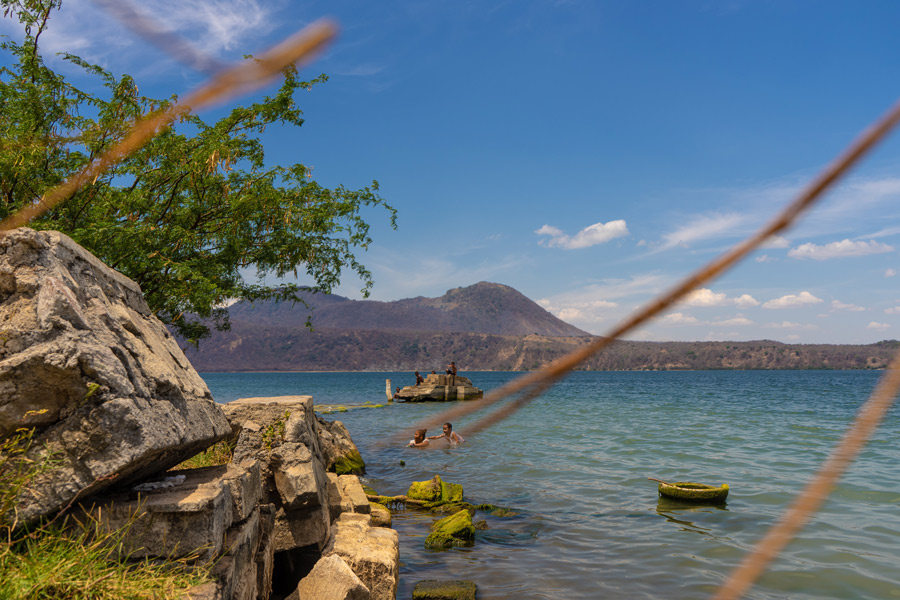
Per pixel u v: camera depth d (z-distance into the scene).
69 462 3.90
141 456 4.04
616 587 7.98
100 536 3.96
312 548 6.97
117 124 10.67
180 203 13.18
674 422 32.38
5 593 3.32
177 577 3.85
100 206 10.88
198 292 12.16
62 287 4.09
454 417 1.08
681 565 8.77
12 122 10.74
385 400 66.81
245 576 4.84
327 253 16.09
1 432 3.85
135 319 5.34
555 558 9.23
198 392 5.70
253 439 7.02
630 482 14.96
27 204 9.75
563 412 40.94
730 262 0.86
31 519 3.78
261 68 0.79
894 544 9.41
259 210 13.92
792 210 0.84
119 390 4.07
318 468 7.96
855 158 0.81
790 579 8.04
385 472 17.02
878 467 16.50
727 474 15.92
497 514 11.95
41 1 10.71
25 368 3.81
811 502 0.82
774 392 78.31
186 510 4.14
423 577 8.48
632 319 0.94
